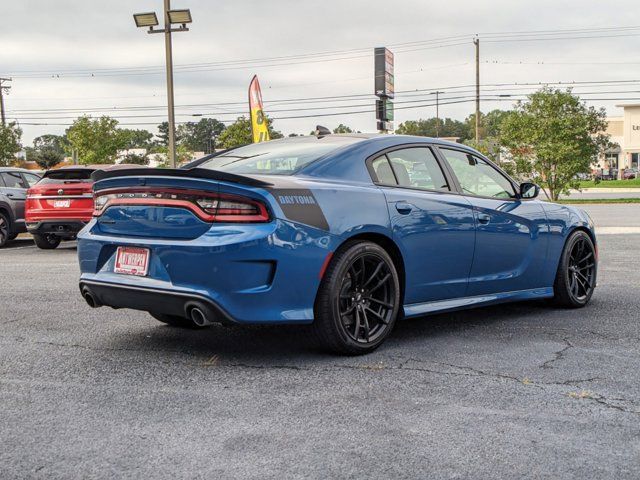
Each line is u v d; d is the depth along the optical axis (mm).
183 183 3803
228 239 3648
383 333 4211
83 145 49875
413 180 4559
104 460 2568
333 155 4281
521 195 5355
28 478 2418
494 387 3471
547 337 4629
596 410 3127
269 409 3139
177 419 3010
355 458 2580
